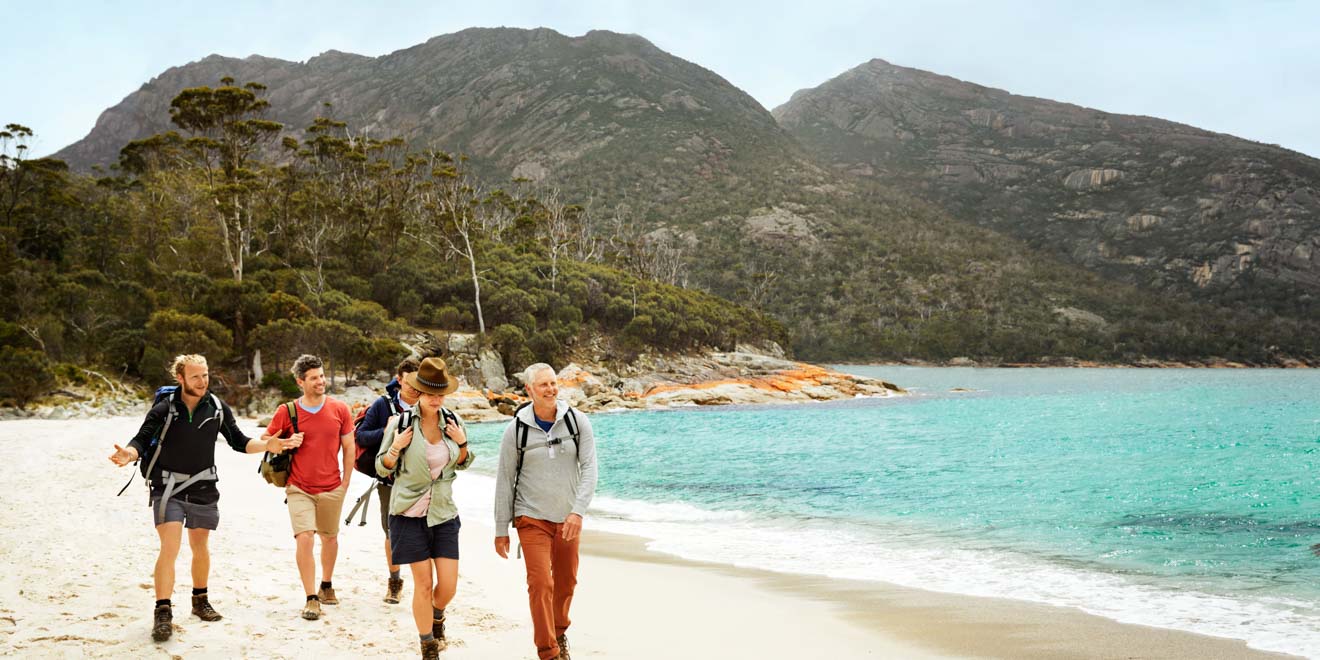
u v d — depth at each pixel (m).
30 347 42.09
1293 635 6.37
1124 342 173.12
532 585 4.78
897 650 5.96
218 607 5.89
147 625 5.27
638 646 5.89
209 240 56.34
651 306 70.69
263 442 5.65
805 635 6.35
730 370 66.31
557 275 72.12
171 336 42.66
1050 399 57.31
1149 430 31.62
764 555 10.23
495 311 61.94
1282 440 27.20
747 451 25.50
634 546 10.90
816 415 43.69
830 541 11.24
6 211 55.81
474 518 12.86
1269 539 11.42
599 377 60.34
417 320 59.88
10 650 4.64
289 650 5.02
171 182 63.81
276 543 8.88
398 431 5.18
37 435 24.12
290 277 55.50
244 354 47.56
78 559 7.16
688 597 7.74
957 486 17.28
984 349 162.25
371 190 72.19
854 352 162.00
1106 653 5.89
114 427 28.52
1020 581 8.65
